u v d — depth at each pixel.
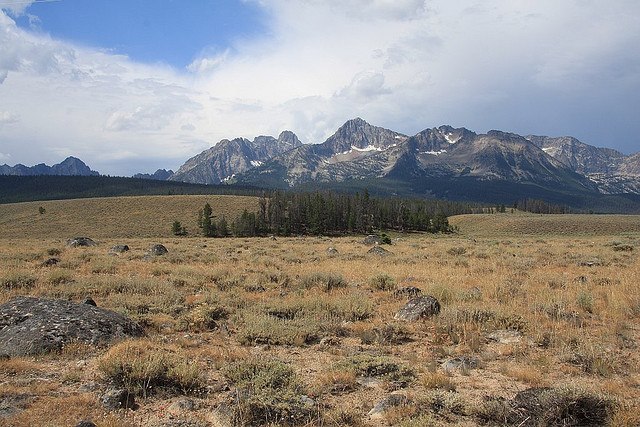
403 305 14.24
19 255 26.98
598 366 8.50
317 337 11.23
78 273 20.08
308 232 129.00
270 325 11.28
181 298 15.10
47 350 8.93
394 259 29.52
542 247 41.19
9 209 144.25
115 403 6.54
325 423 6.18
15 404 6.44
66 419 6.02
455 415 6.50
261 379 7.33
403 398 6.89
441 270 23.05
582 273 21.47
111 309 12.82
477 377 8.30
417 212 141.00
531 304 13.77
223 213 141.25
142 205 145.50
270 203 136.50
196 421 6.21
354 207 138.38
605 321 12.30
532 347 10.16
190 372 7.64
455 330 11.45
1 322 9.77
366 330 11.62
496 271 22.12
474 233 129.38
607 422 6.10
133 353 8.41
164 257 28.38
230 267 23.72
